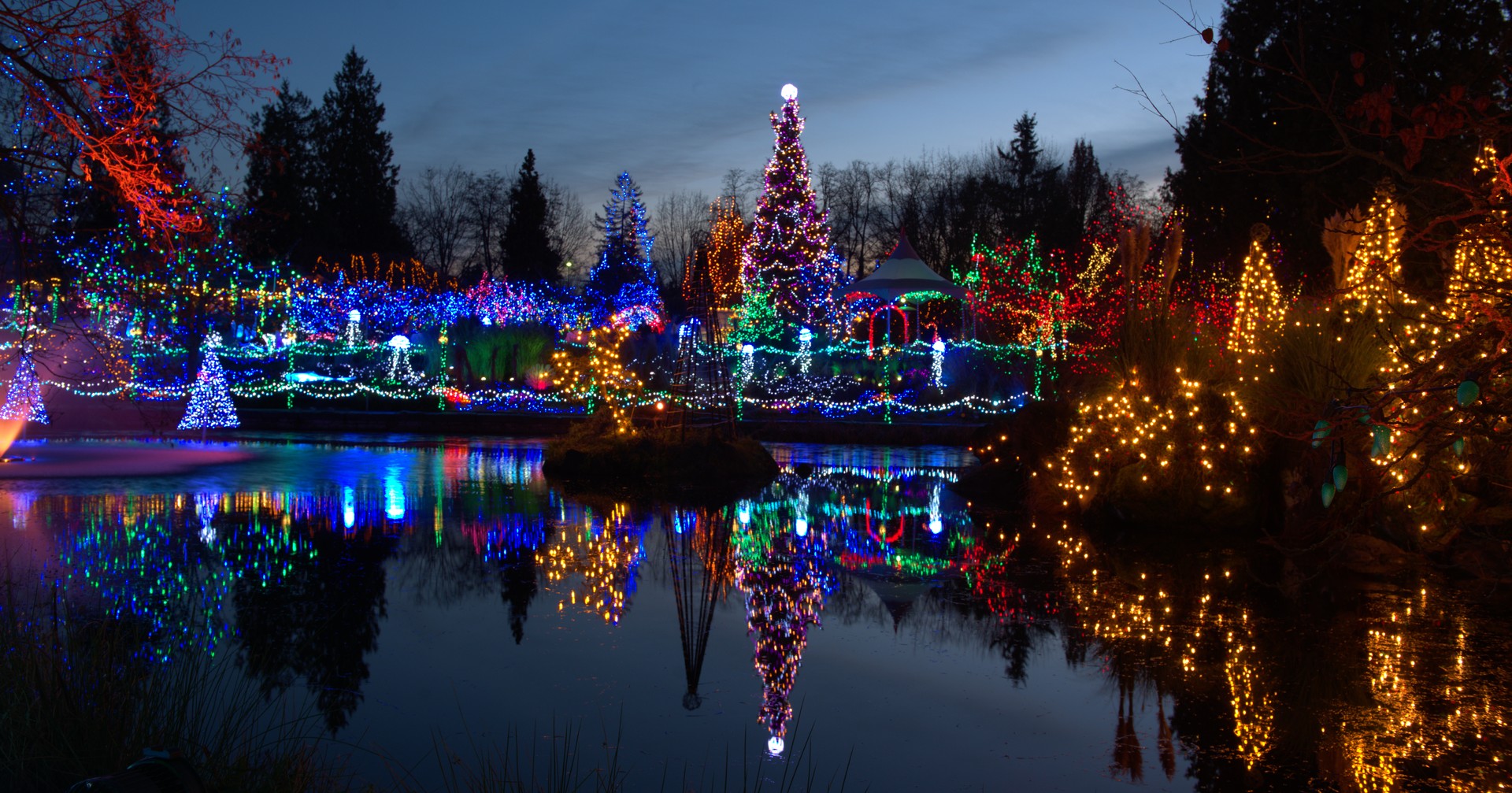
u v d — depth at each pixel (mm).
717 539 9258
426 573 7672
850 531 9742
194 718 4070
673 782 4035
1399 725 4645
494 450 17984
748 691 5113
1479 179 4906
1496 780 4102
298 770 3863
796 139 34219
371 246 52750
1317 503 8641
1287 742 4484
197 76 5676
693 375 22141
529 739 4461
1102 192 53594
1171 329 10555
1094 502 10250
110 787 2752
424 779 4012
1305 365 8719
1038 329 28875
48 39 5324
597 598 7004
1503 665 5492
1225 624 6305
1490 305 4242
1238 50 18375
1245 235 20188
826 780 4074
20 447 16562
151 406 22641
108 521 9750
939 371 24781
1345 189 16953
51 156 5832
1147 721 4730
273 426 22641
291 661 5492
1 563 7703
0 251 6359
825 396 24984
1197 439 9656
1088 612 6629
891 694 5102
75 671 4113
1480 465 5805
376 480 13328
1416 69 12305
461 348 27266
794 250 33938
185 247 6598
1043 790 4012
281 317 32312
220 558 8070
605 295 49875
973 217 53406
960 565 8125
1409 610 6602
